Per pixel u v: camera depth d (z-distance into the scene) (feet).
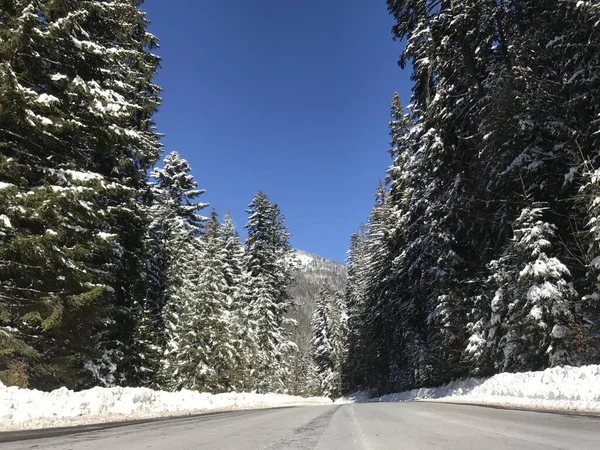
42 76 44.29
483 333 69.62
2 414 27.22
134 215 59.77
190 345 96.17
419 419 29.30
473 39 73.51
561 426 22.94
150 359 73.20
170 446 18.01
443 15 72.54
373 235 154.40
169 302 96.84
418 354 109.50
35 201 38.11
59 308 39.63
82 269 42.70
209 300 100.53
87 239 44.75
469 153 78.43
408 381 132.36
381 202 158.92
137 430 25.05
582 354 50.60
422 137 79.56
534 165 59.77
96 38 53.57
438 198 84.23
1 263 38.52
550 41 60.54
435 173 83.51
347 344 220.84
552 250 58.59
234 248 151.02
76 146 51.29
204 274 104.47
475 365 70.79
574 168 54.75
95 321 45.75
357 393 217.36
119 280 60.59
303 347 344.49
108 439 20.62
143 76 64.34
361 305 178.91
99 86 47.09
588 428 21.86
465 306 79.25
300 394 199.62
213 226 147.74
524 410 35.12
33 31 38.78
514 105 63.46
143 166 65.62
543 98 63.31
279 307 146.10
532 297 52.19
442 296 80.43
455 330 79.15
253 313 136.87
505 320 62.95
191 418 36.09
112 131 47.62
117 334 63.16
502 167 65.92
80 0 44.42
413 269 91.45
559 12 58.13
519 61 65.21
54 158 48.03
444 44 72.02
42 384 45.09
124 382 63.05
